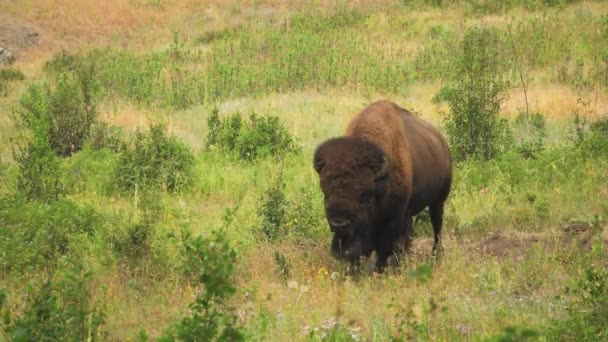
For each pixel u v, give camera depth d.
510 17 75.19
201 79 59.69
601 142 31.97
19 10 91.19
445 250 22.28
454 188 29.27
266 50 72.75
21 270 19.95
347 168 18.84
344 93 54.62
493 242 23.31
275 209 24.38
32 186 28.91
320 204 26.34
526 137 39.81
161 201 27.73
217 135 39.91
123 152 34.00
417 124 23.33
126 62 70.81
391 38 73.75
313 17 84.38
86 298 13.59
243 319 16.56
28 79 73.31
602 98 48.44
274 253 21.80
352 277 19.53
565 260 20.19
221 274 11.70
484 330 15.27
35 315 12.53
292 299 18.08
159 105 55.31
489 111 35.47
